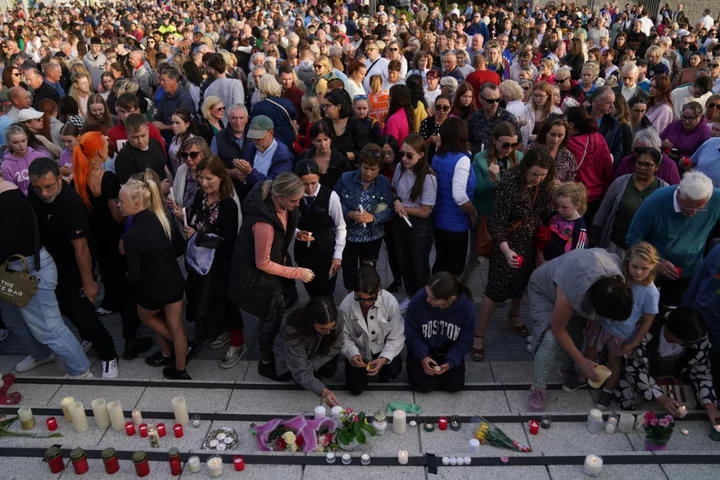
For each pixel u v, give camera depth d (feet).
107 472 12.39
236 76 32.63
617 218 16.74
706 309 14.16
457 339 14.80
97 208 17.01
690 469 12.36
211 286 15.48
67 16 81.92
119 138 20.88
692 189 13.55
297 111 26.22
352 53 36.83
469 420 14.02
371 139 21.15
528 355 16.89
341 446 13.08
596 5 82.69
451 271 18.39
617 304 12.15
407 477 12.25
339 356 16.99
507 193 15.48
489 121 19.89
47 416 14.33
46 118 21.08
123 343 17.70
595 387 13.93
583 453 12.97
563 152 17.63
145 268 14.32
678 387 14.30
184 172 17.21
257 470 12.46
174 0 99.55
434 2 96.58
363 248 17.84
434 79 27.25
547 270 14.43
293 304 19.31
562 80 26.81
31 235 14.25
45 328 14.87
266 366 15.58
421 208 17.10
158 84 32.17
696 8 80.64
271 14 69.62
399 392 15.17
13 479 12.30
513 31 54.44
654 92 24.36
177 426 13.57
